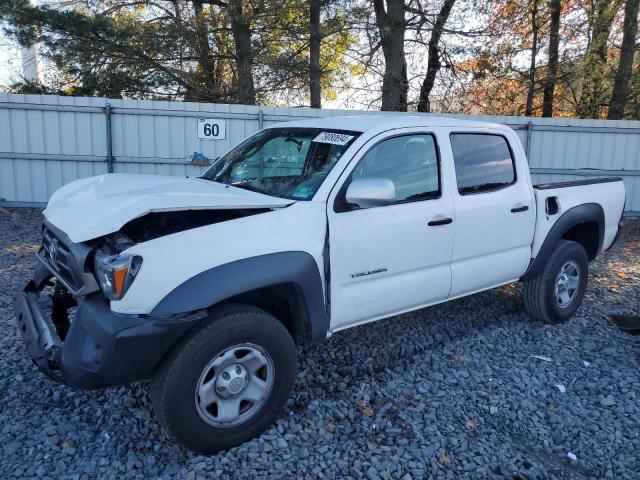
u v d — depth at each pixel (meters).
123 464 3.26
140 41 16.69
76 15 15.71
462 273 4.63
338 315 3.86
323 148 4.12
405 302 4.28
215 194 3.61
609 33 18.53
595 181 5.95
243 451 3.37
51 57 16.44
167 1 18.72
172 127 11.36
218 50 19.08
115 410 3.79
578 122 11.95
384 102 17.14
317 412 3.84
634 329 5.54
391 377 4.42
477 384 4.37
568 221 5.43
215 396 3.28
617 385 4.42
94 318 3.08
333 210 3.76
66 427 3.59
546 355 4.95
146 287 3.05
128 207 3.25
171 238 3.17
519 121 11.96
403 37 16.88
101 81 17.06
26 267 7.16
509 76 19.23
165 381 3.11
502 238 4.90
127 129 11.29
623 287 7.11
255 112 11.47
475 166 4.76
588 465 3.47
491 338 5.25
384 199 3.61
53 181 11.35
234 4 15.84
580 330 5.56
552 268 5.39
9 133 11.05
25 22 15.16
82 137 11.24
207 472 3.18
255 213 3.51
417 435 3.64
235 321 3.26
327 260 3.71
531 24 19.41
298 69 18.44
